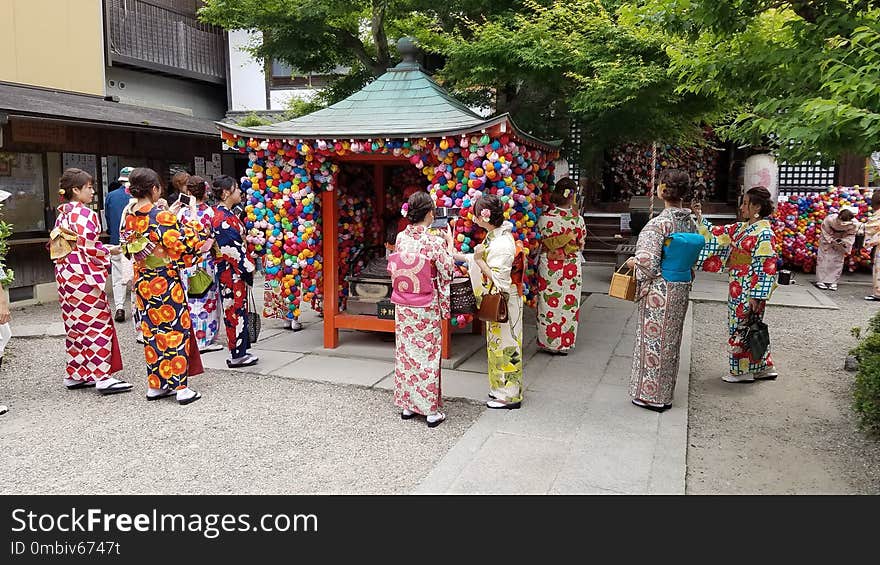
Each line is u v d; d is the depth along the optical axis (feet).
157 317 15.53
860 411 13.96
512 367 15.08
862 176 42.06
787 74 12.65
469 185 16.61
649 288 14.93
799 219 39.09
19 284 28.35
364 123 18.49
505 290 14.21
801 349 21.97
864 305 30.42
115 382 16.52
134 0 39.91
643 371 15.21
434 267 14.08
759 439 14.08
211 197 22.71
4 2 28.66
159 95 43.98
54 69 31.35
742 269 17.37
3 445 13.30
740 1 12.49
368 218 23.41
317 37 29.84
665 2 13.58
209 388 16.90
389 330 19.53
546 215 19.75
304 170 18.47
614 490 11.15
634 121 23.89
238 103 47.09
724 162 48.34
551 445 13.09
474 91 29.91
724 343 22.53
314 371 18.10
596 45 21.91
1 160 27.12
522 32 22.80
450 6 25.90
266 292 20.88
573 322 20.06
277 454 12.91
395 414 15.11
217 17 30.50
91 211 15.94
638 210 35.29
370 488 11.45
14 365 19.12
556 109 27.07
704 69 13.93
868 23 11.34
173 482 11.69
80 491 11.37
